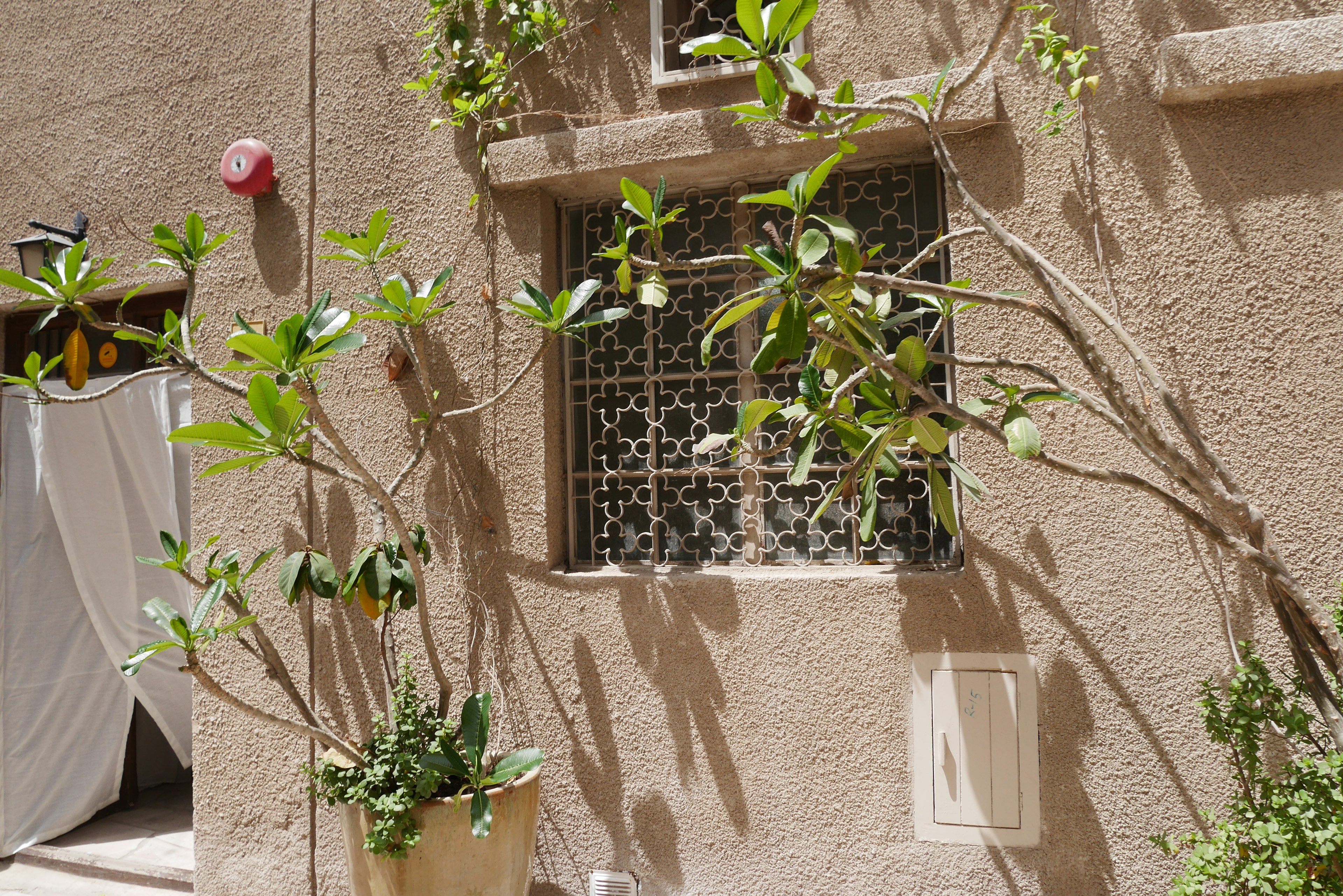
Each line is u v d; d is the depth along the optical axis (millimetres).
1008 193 2424
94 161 3324
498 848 2307
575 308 2320
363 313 2404
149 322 3504
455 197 2896
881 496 2658
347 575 2389
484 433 2828
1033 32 2246
